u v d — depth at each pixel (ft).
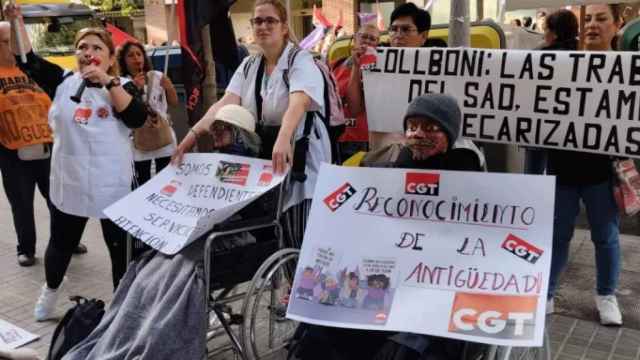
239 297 10.48
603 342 11.60
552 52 9.77
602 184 11.65
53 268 12.62
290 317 8.11
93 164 11.64
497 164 13.94
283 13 10.80
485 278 7.66
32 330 12.51
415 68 10.77
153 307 9.33
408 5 12.70
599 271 12.23
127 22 69.87
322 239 8.54
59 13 41.34
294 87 10.45
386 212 8.44
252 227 10.03
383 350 7.84
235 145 10.74
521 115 10.12
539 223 7.76
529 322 7.18
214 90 14.78
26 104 15.23
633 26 12.17
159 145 16.14
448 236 8.07
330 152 11.32
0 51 14.88
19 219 15.93
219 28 14.94
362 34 12.53
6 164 15.65
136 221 10.40
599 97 9.53
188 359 9.05
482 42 13.56
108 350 9.30
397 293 7.91
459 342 7.72
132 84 12.03
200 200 10.37
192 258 9.67
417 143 8.59
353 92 12.96
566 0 14.57
